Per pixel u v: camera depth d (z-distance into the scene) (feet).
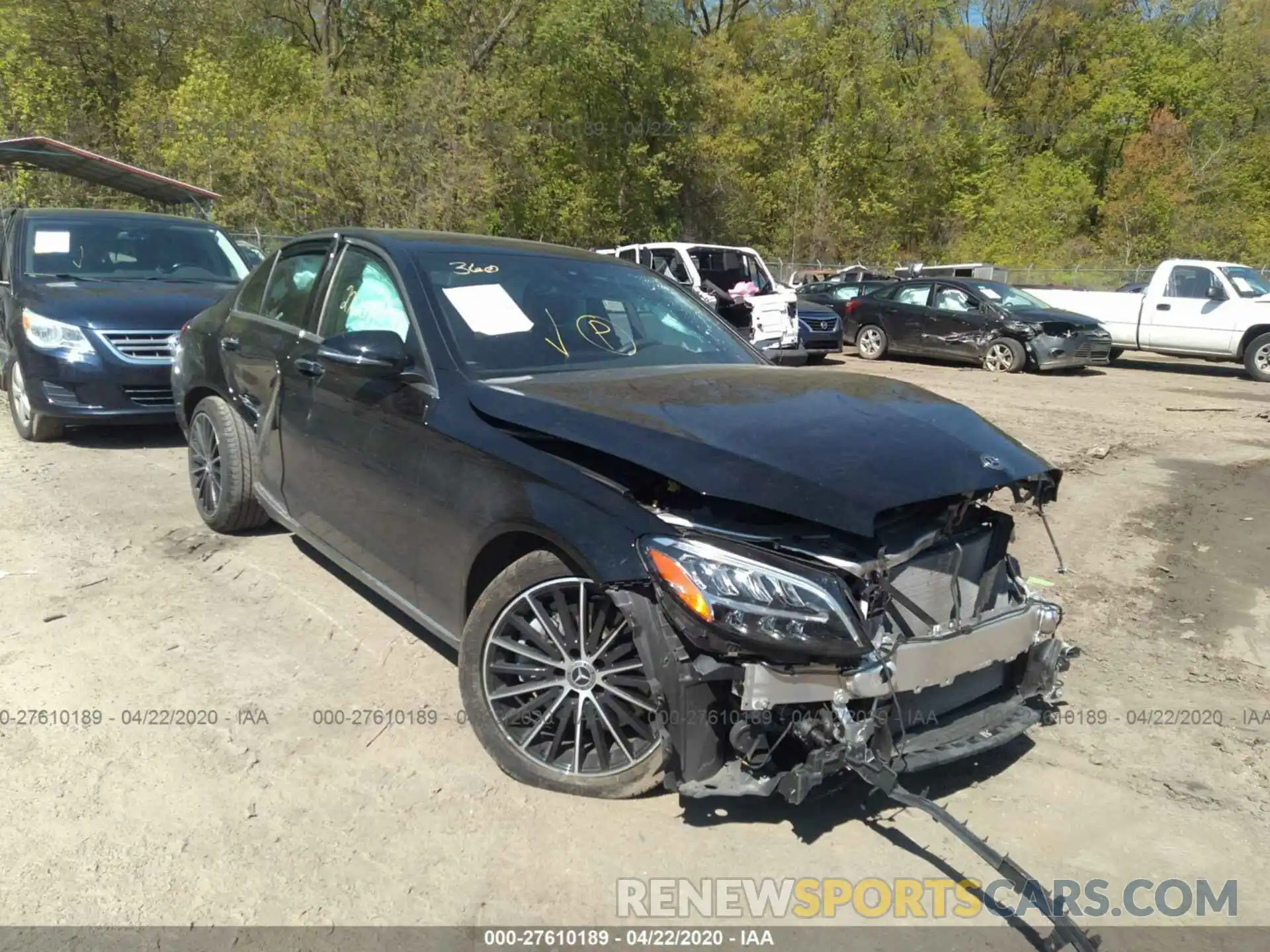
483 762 10.23
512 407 9.93
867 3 125.39
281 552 16.19
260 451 14.99
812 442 9.02
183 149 68.74
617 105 94.12
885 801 9.89
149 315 22.48
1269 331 48.65
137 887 8.21
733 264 48.70
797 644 7.86
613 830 9.20
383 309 12.25
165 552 16.05
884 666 8.27
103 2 82.89
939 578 9.34
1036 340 48.55
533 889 8.39
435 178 67.56
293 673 12.07
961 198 136.56
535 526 9.12
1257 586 16.92
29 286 23.25
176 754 10.19
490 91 72.64
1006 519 10.37
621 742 9.28
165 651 12.53
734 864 8.81
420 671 12.20
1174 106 145.18
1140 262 121.39
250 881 8.34
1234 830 9.71
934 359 55.62
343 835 9.00
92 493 19.30
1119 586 16.84
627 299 13.48
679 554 8.15
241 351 15.49
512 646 9.66
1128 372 52.60
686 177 101.76
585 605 9.11
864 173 130.00
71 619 13.34
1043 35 152.76
